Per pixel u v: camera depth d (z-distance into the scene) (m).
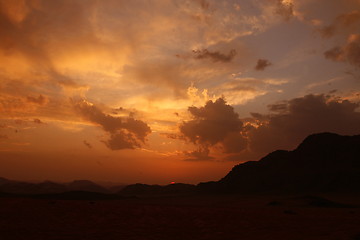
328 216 35.72
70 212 31.03
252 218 32.44
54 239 20.02
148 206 38.94
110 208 35.00
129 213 32.72
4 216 26.78
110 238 21.20
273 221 30.44
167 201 106.12
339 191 108.75
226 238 21.67
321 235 21.94
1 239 19.33
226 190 163.50
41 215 28.48
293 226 27.23
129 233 23.27
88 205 35.69
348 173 118.94
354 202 82.38
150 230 24.83
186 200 114.62
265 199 102.50
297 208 53.47
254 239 21.11
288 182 137.50
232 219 31.36
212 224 28.22
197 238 21.75
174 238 21.73
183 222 29.27
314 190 116.12
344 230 23.95
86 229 24.14
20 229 22.48
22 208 30.84
